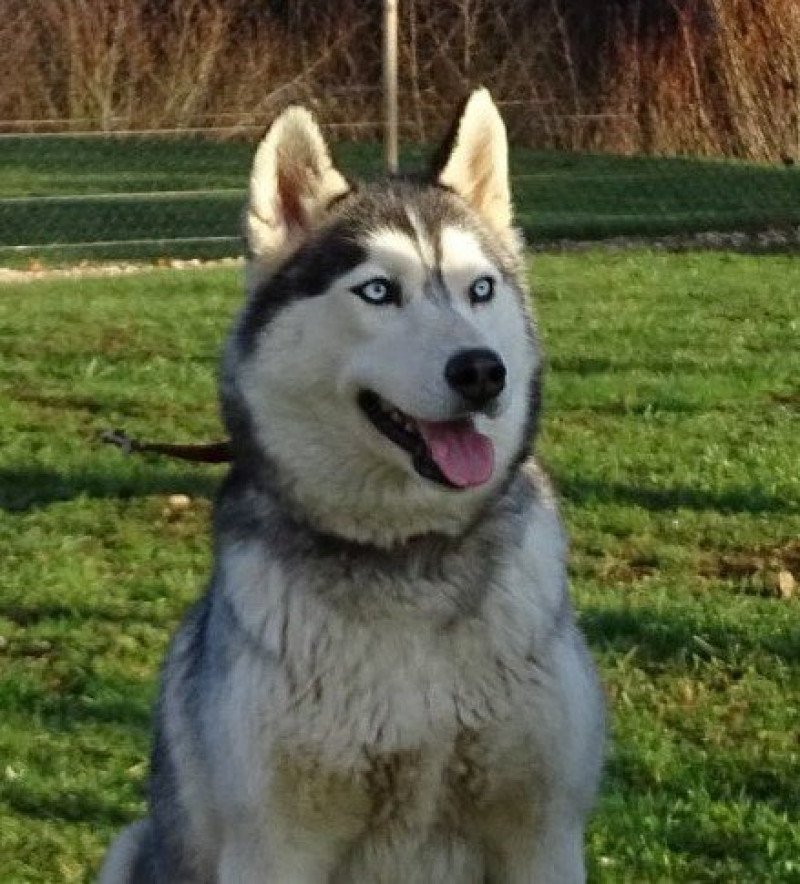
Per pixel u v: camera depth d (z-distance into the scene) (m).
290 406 4.24
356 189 4.54
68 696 6.36
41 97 21.88
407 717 4.06
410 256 4.30
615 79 21.94
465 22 21.47
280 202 4.53
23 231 18.08
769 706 6.09
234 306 13.95
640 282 15.21
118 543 8.10
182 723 4.43
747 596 7.16
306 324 4.26
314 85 21.28
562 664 4.17
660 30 21.72
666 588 7.29
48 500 8.79
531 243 17.98
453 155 4.64
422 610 4.07
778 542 7.91
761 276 15.56
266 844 4.19
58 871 5.20
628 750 5.73
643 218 18.84
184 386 11.17
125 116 21.94
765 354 11.97
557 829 4.27
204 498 8.82
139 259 17.03
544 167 21.73
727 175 21.02
